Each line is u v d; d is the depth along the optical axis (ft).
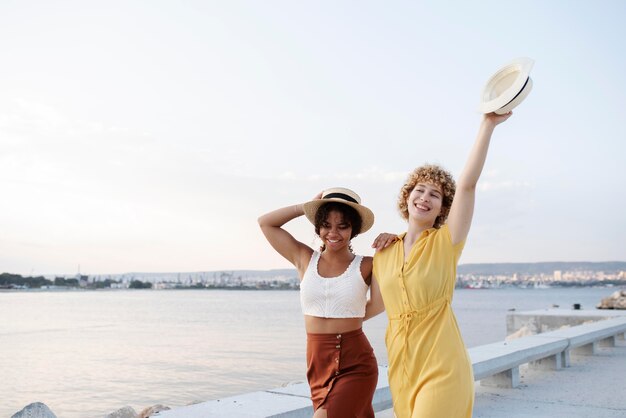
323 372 10.30
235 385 47.96
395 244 10.44
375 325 129.70
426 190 10.41
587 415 18.80
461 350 9.50
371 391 10.22
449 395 9.08
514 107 8.97
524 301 440.45
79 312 235.20
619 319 44.01
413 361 9.57
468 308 288.71
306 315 10.62
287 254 11.44
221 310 269.03
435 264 9.70
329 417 9.86
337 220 10.48
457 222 9.68
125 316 201.57
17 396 43.16
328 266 10.69
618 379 25.93
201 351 77.46
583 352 35.73
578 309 79.66
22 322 158.10
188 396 42.65
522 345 25.88
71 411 36.99
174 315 212.84
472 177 9.46
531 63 8.81
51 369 59.26
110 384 48.78
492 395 22.41
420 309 9.69
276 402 14.12
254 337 103.86
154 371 57.16
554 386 24.23
